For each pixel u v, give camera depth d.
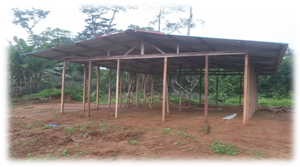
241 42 6.64
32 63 17.59
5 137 6.27
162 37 8.16
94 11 28.81
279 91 22.38
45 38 29.78
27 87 18.58
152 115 9.98
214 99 20.94
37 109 12.54
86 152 5.13
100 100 19.06
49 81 20.84
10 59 17.17
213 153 4.99
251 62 9.56
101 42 8.99
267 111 13.29
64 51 9.90
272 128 7.26
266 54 7.69
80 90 20.88
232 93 24.30
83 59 10.00
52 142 5.90
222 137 6.07
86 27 29.69
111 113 10.72
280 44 6.04
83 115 9.87
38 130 7.09
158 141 5.93
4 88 17.67
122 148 5.41
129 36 8.44
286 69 22.59
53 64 19.30
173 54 8.17
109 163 4.46
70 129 6.95
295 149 5.16
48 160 4.63
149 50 10.44
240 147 5.25
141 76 23.42
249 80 8.96
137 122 8.18
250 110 9.64
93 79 25.00
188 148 5.33
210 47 8.44
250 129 6.84
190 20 26.14
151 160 4.61
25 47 17.75
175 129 6.98
